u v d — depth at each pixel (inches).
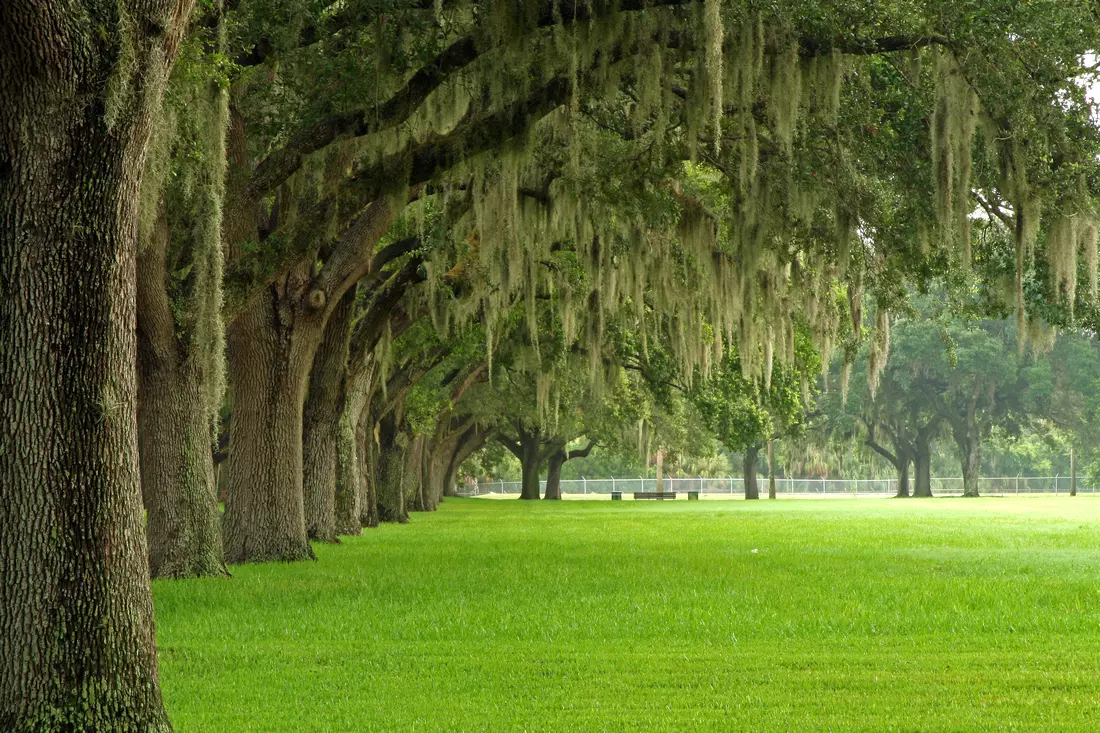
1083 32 730.2
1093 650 445.4
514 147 743.7
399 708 345.1
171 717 335.3
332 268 946.1
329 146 817.5
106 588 279.6
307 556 953.5
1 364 279.0
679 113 846.5
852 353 1074.7
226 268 758.5
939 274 876.6
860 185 839.7
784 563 879.7
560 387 1712.6
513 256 842.8
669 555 984.9
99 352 282.7
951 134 737.6
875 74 819.4
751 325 1159.6
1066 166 757.3
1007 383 3440.0
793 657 428.8
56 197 279.6
